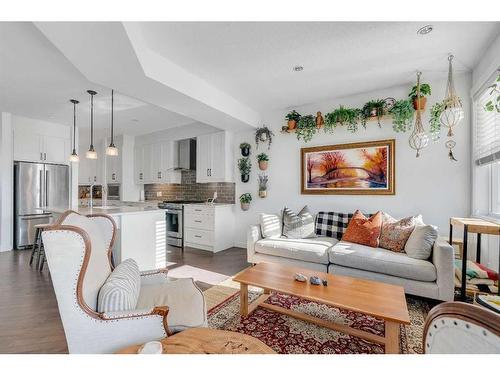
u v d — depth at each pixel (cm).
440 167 293
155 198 619
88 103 370
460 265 231
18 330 185
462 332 61
